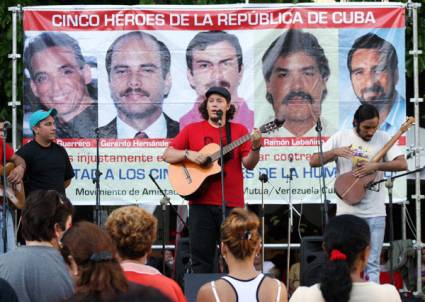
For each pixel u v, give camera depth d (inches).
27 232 474.6
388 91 951.0
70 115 954.7
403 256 951.6
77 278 352.2
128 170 953.5
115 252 388.2
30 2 1165.1
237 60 951.6
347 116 951.6
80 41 956.6
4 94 1136.2
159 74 954.1
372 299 410.3
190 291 621.3
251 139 772.0
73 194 954.1
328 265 409.1
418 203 948.6
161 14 954.1
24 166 843.4
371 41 951.0
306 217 1063.0
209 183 783.7
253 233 452.1
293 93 951.6
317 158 822.5
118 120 954.1
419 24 1120.2
